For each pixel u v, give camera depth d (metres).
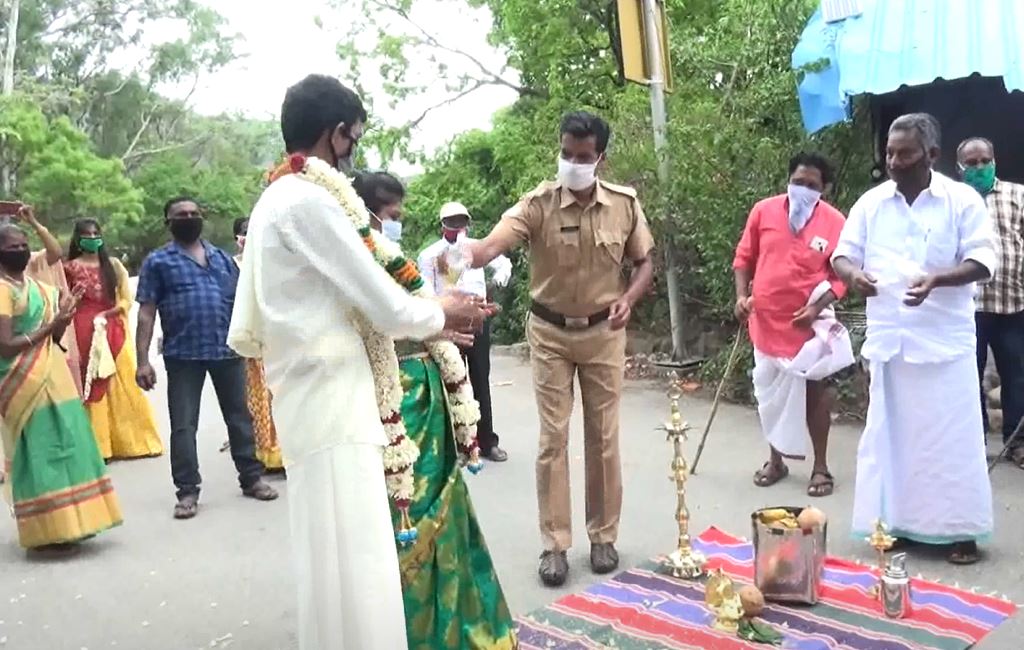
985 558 4.15
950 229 3.97
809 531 3.66
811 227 5.01
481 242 3.87
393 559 2.58
